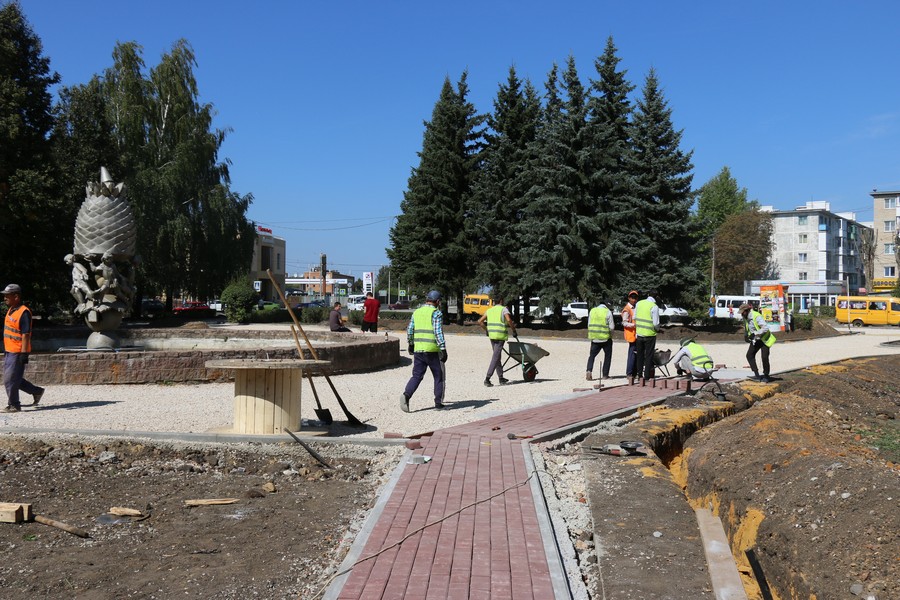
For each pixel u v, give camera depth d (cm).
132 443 889
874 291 7425
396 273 5272
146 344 2344
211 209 4906
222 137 5109
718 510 745
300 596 458
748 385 1603
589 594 473
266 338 2508
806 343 3509
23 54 3475
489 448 870
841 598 460
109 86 4822
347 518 628
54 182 3278
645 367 1584
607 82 4144
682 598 443
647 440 944
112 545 553
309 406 1238
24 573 492
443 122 4525
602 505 642
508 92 4494
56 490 709
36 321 3838
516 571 475
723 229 8062
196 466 805
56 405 1198
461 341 3256
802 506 612
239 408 930
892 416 1648
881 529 522
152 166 4788
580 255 3950
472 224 4472
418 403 1294
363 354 1841
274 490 719
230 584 477
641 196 4072
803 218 10075
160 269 4759
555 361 2312
